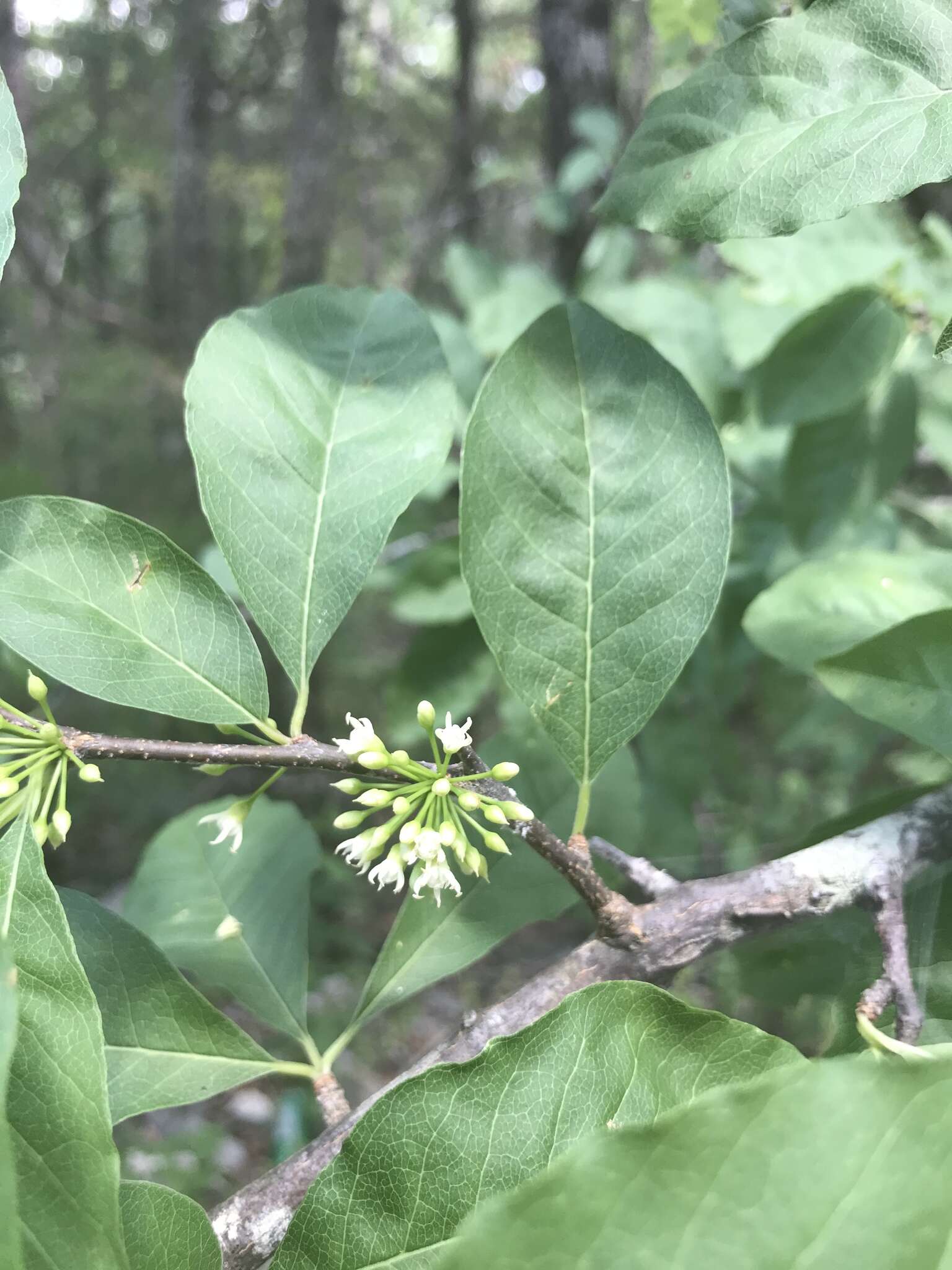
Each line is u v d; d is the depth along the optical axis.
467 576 0.12
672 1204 0.06
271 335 0.13
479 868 0.11
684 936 0.11
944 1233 0.06
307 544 0.12
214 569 0.26
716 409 0.28
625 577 0.13
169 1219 0.10
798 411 0.21
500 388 0.13
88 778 0.10
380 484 0.13
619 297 0.30
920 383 0.24
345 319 0.14
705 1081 0.09
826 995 0.13
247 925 0.15
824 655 0.14
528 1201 0.07
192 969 0.15
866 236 0.25
